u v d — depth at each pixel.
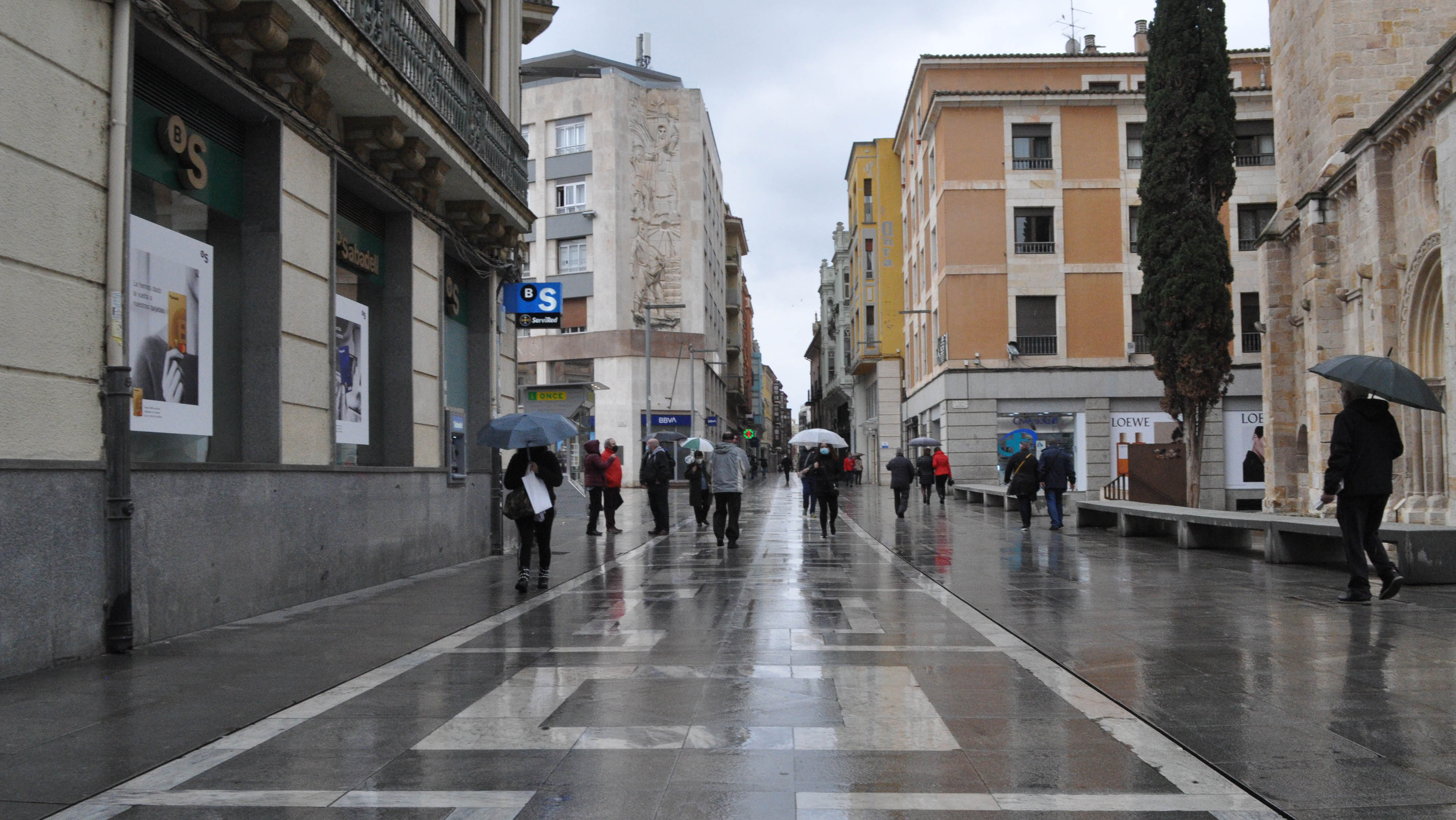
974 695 5.85
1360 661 6.61
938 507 31.30
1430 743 4.72
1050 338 38.25
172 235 8.55
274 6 8.78
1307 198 20.19
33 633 6.51
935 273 41.34
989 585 11.25
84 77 7.18
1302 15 21.69
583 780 4.33
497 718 5.40
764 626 8.51
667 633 8.18
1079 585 11.17
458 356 16.34
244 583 8.92
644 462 20.27
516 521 11.02
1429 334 16.69
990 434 37.78
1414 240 16.73
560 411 40.44
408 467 12.77
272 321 9.81
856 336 61.44
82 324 7.09
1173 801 4.01
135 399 7.97
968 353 38.16
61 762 4.58
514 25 17.77
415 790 4.22
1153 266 26.81
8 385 6.40
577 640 7.86
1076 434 37.84
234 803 4.06
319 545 10.33
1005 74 40.06
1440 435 16.52
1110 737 4.94
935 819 3.82
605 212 54.56
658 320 55.91
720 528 17.08
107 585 7.20
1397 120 16.64
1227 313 26.14
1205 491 37.16
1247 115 38.06
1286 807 3.88
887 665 6.77
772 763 4.55
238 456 9.74
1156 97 26.58
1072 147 38.50
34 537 6.51
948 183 38.50
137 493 7.47
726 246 82.56
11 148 6.48
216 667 6.74
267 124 9.88
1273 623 8.21
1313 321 20.17
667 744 4.88
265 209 9.86
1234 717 5.23
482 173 14.38
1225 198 26.25
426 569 13.27
